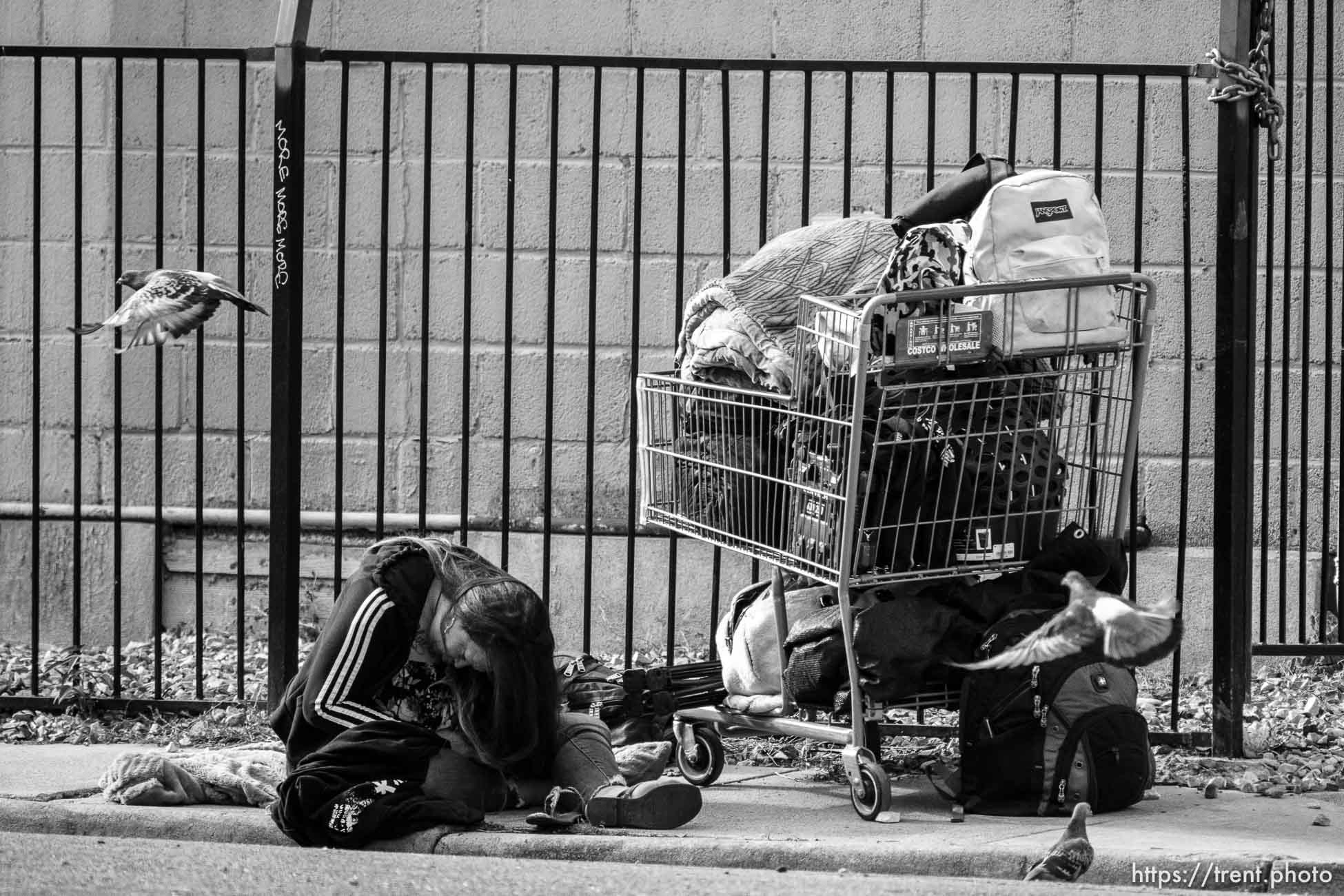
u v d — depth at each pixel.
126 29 20.39
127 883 10.21
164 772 12.88
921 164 19.94
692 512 14.02
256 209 20.41
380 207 20.27
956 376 12.76
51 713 16.64
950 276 12.68
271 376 16.80
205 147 20.39
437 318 20.33
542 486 20.30
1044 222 12.52
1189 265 15.42
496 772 12.45
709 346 13.29
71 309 20.50
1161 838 11.73
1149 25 19.67
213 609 20.56
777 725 13.45
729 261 15.88
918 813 12.83
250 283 20.41
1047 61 19.77
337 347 16.17
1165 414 19.72
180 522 20.48
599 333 20.25
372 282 20.36
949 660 12.66
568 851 11.46
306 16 15.88
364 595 11.75
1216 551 14.92
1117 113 19.72
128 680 18.14
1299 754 15.27
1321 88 19.58
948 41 19.84
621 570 20.00
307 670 12.06
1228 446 14.79
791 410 12.70
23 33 20.41
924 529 12.70
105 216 20.53
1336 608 19.33
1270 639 19.59
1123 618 7.78
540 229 20.25
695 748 14.25
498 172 20.22
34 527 16.95
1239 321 14.63
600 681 14.15
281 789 11.67
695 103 20.08
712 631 16.19
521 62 15.87
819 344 12.48
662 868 10.85
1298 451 19.77
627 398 20.20
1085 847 10.70
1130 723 12.55
